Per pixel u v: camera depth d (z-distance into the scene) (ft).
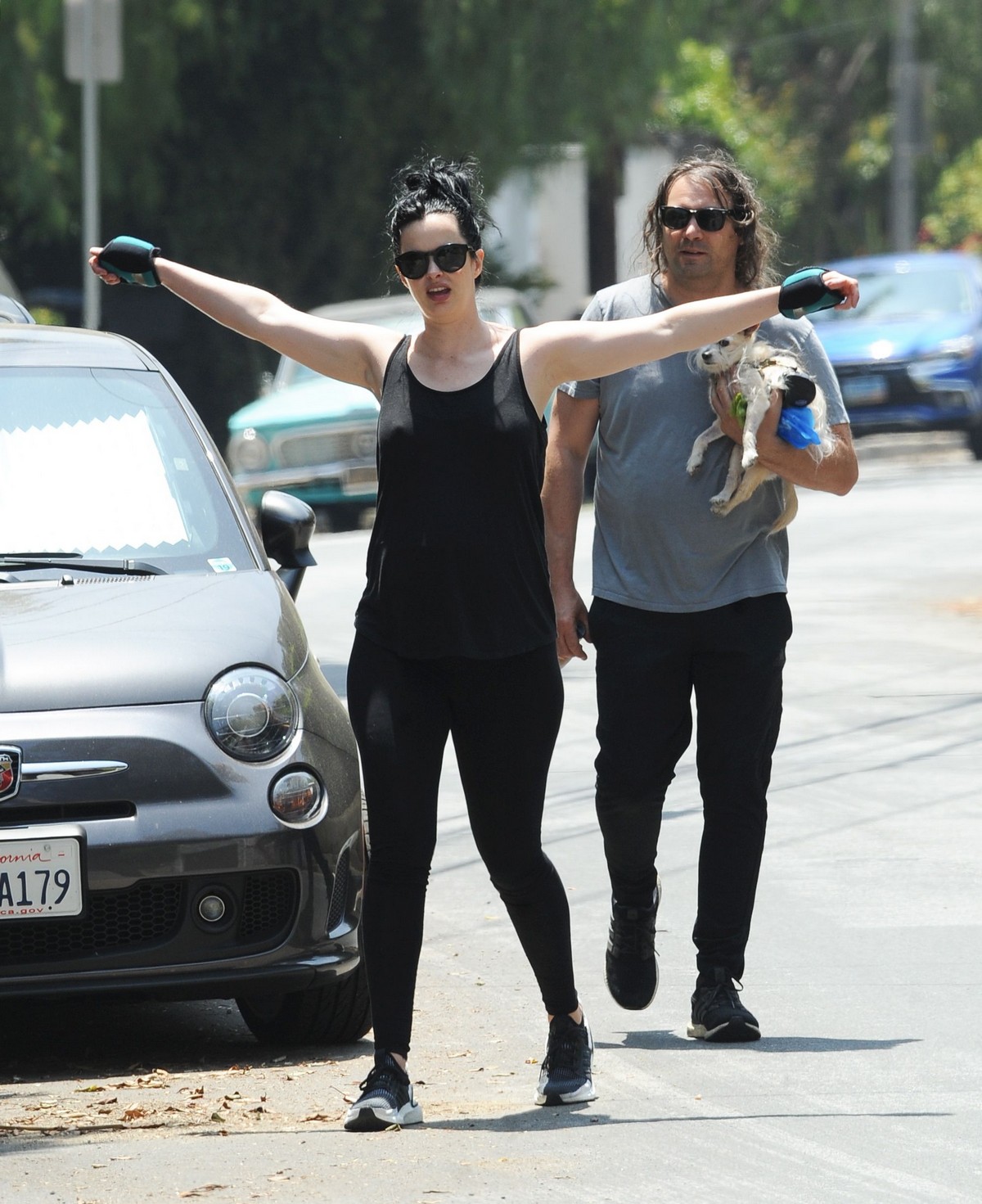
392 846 53.47
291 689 63.93
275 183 299.38
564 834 93.45
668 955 74.84
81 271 307.17
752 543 62.54
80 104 265.95
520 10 286.25
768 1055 61.21
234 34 279.08
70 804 60.29
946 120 549.54
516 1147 51.98
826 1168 50.24
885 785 100.83
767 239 63.21
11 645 63.21
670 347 53.42
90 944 60.70
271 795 61.87
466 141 296.10
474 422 52.11
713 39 483.10
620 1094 57.47
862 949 73.46
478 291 54.95
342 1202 47.26
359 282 308.81
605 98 292.20
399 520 52.60
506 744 53.47
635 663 62.54
